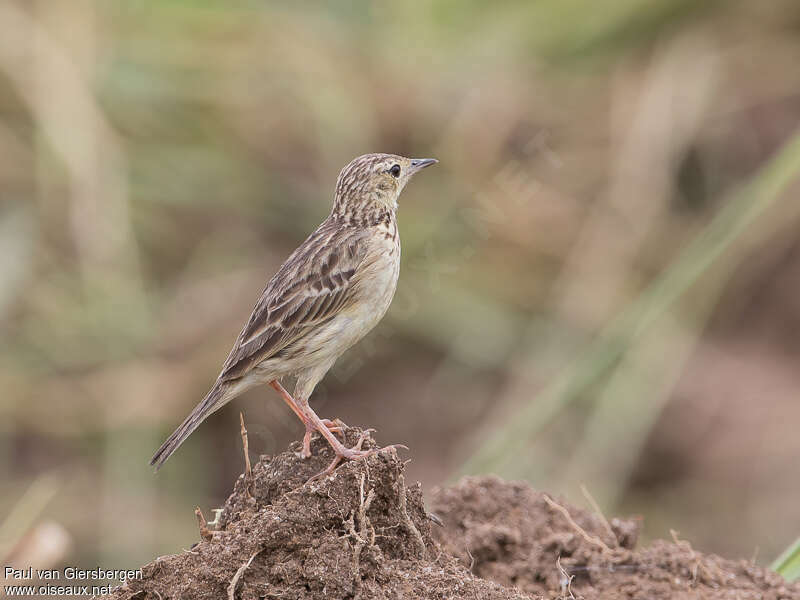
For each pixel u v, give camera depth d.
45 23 15.41
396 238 9.50
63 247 15.31
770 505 15.10
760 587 8.12
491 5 16.94
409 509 7.52
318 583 6.85
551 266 16.11
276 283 8.93
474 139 16.34
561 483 14.37
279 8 16.70
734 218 11.80
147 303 15.13
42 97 15.11
